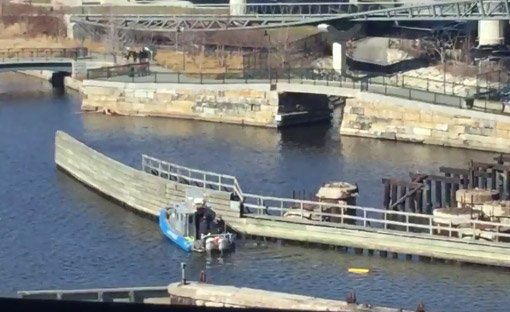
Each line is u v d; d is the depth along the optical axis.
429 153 119.56
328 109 137.75
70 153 107.94
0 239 88.69
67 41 174.50
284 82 135.12
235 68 152.88
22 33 179.00
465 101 123.12
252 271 80.06
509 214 82.44
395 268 80.00
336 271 79.75
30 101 151.25
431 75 142.75
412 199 88.19
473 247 80.00
